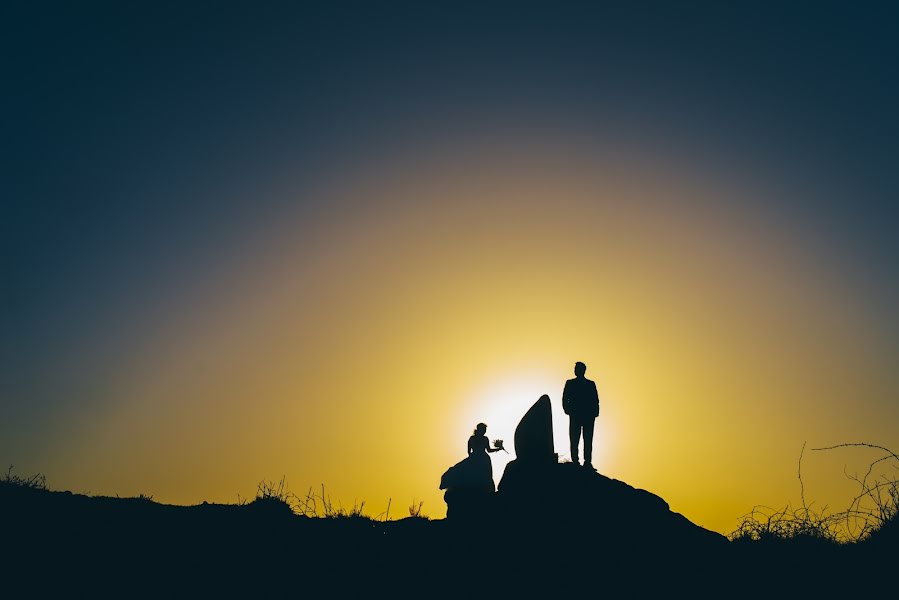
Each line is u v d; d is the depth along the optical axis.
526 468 18.09
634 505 16.25
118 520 15.82
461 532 15.69
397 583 13.23
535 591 12.79
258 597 12.49
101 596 12.19
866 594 11.09
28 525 14.84
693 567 13.26
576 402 19.09
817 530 12.76
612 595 12.47
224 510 16.95
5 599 11.82
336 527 16.03
